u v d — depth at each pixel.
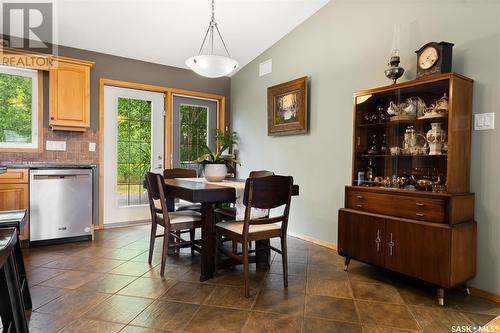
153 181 2.55
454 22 2.33
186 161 4.75
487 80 2.15
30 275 2.41
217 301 2.03
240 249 3.23
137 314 1.84
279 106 3.97
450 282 1.96
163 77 4.48
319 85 3.48
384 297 2.13
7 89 3.55
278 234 2.31
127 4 3.16
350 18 3.14
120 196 4.24
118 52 4.05
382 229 2.36
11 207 3.05
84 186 3.42
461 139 2.14
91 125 3.95
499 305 2.04
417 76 2.34
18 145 3.59
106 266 2.63
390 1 2.78
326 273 2.58
